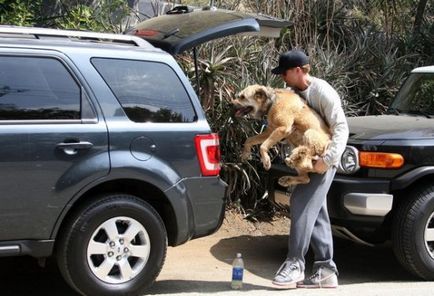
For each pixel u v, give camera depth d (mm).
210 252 7121
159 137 5078
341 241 7719
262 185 8367
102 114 4941
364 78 9859
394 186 5859
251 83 8398
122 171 4910
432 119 6816
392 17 11945
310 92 5395
